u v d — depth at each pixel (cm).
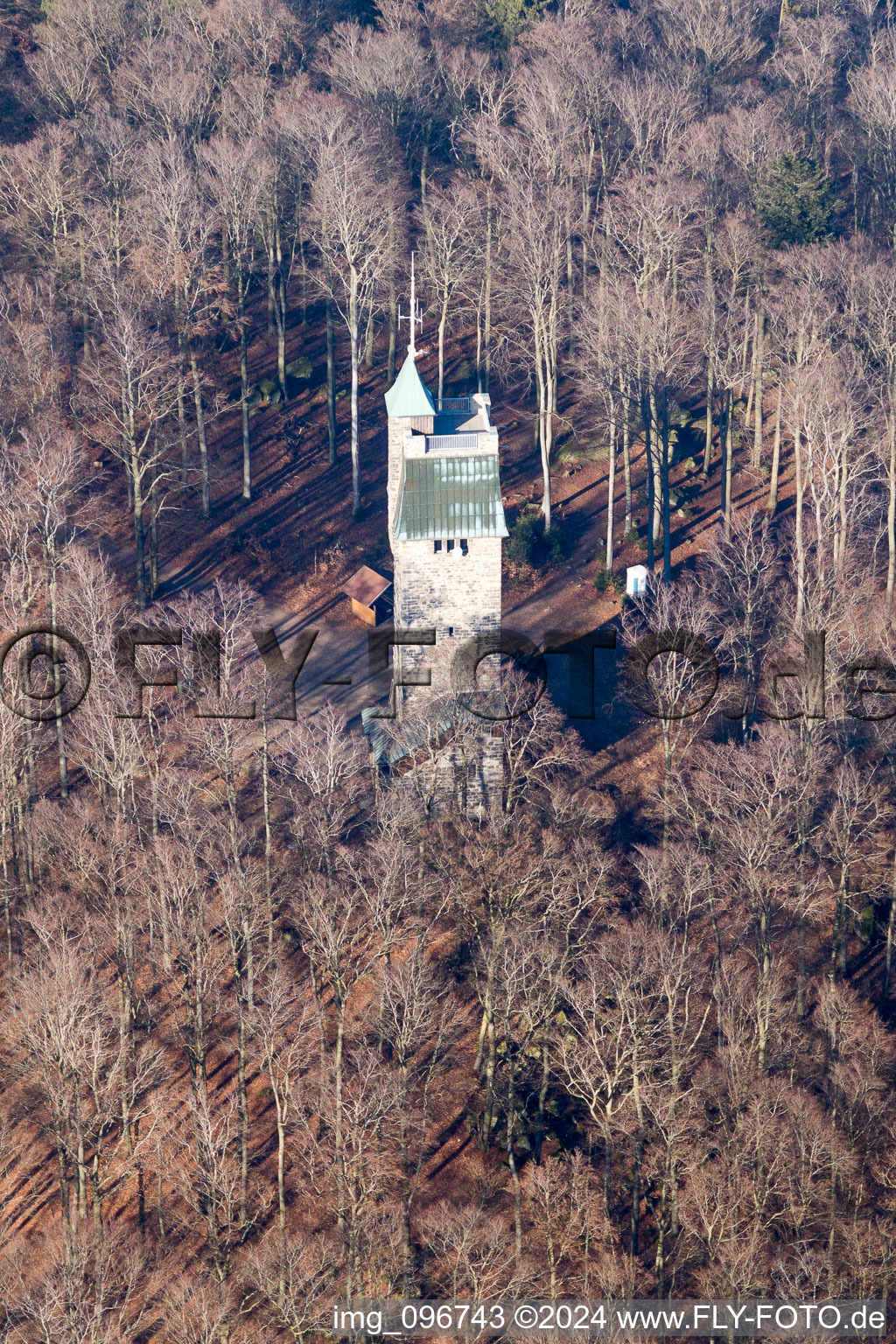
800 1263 19375
